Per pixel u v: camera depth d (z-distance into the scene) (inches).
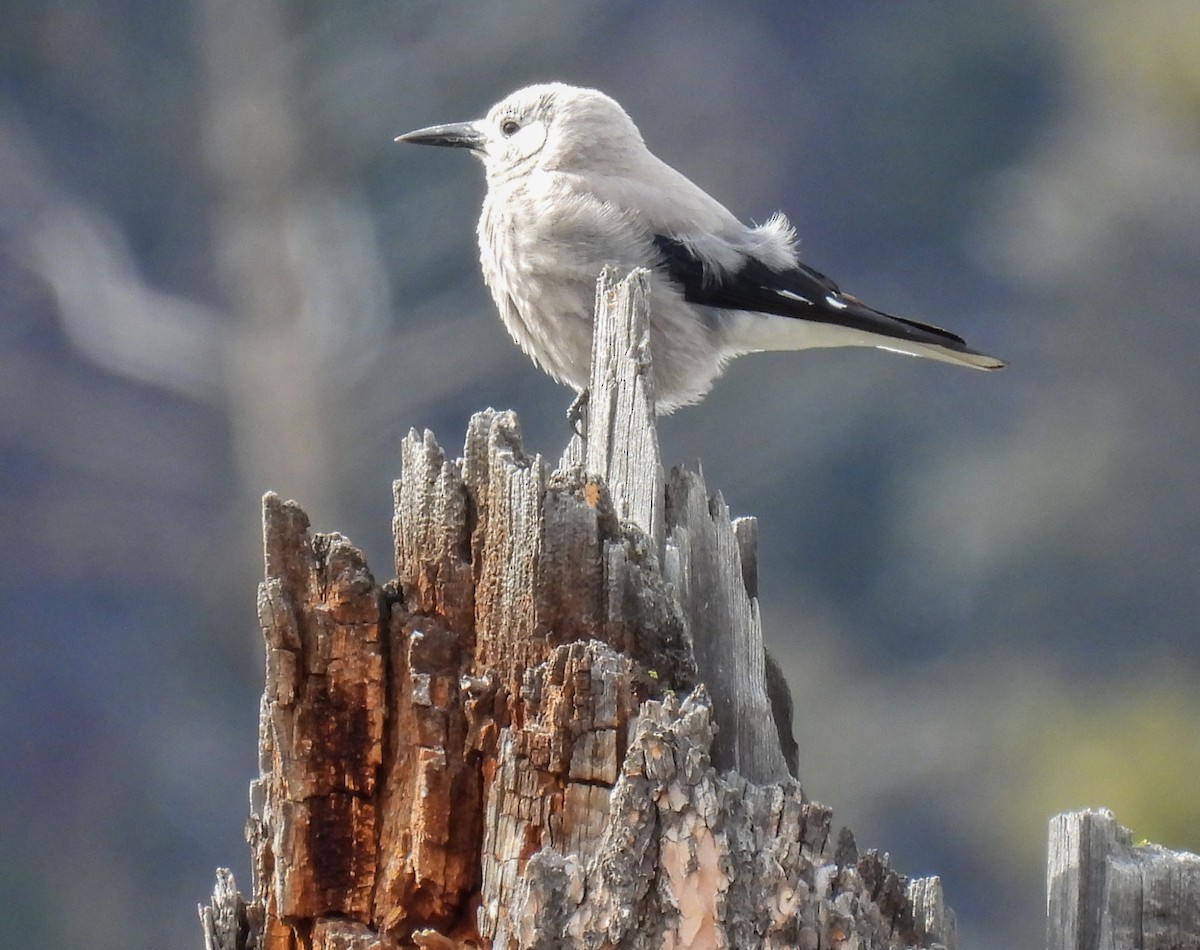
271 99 727.7
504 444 186.1
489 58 743.7
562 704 170.2
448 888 179.3
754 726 185.8
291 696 182.5
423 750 178.7
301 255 730.2
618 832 162.7
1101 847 178.7
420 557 186.1
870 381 761.6
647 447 195.5
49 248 732.7
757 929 161.9
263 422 722.2
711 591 189.8
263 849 186.2
